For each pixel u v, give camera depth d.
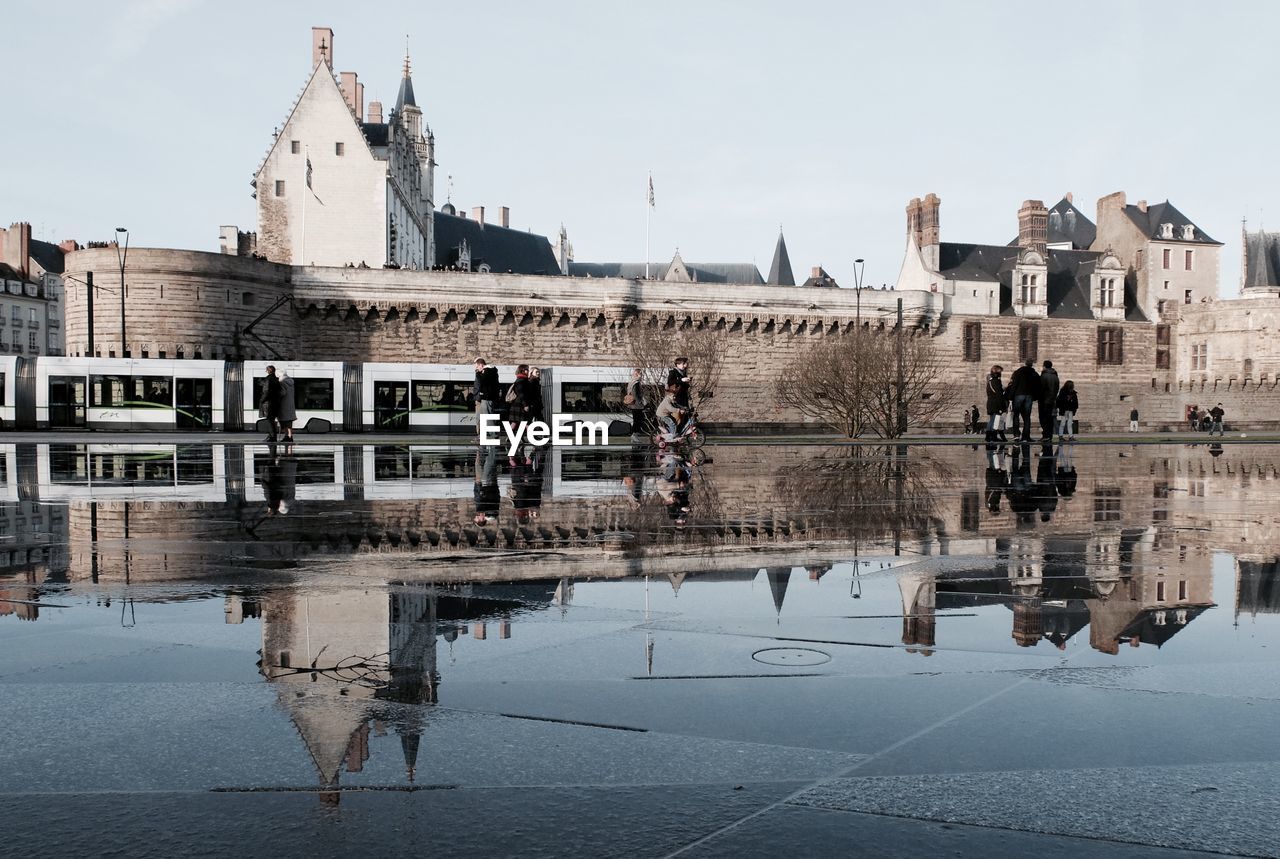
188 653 4.39
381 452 26.42
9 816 2.66
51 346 106.06
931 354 59.59
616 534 8.65
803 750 3.16
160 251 55.56
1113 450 30.23
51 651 4.43
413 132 103.06
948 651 4.44
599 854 2.45
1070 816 2.67
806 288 70.25
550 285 64.88
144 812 2.69
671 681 3.95
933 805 2.75
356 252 71.44
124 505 11.41
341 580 6.27
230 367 45.94
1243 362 76.62
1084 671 4.10
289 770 2.99
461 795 2.81
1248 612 5.31
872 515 10.30
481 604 5.52
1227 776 2.95
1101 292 78.75
